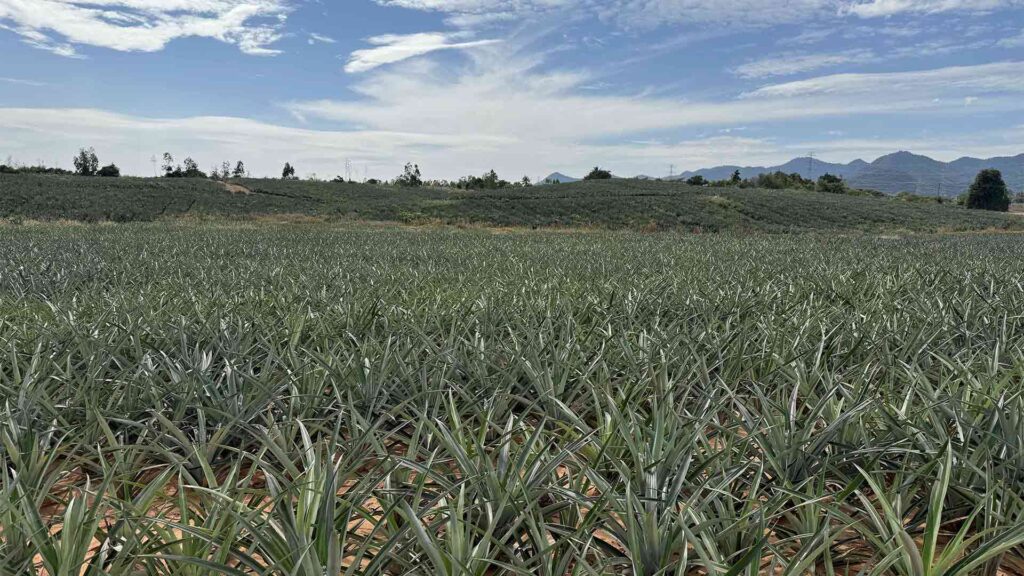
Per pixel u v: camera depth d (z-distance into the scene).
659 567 2.29
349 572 2.07
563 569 2.26
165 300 7.62
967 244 25.19
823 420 3.67
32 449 3.03
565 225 56.94
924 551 2.15
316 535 2.21
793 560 2.10
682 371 4.35
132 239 24.42
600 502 2.44
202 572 2.25
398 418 4.12
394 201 77.94
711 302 7.31
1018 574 2.56
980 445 2.84
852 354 4.84
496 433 3.92
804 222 61.78
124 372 4.23
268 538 2.23
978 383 3.82
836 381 4.00
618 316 6.58
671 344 4.98
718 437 3.73
